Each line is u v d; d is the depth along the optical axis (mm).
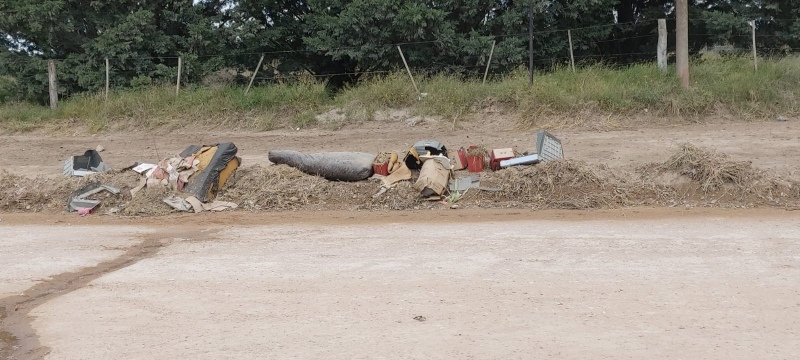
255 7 19672
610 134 13648
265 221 9742
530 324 5492
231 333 5508
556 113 14781
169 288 6648
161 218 10133
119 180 11234
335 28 18219
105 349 5293
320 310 5938
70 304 6293
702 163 10328
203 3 20625
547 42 19047
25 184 11383
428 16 17500
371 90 16406
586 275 6652
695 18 19484
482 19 19359
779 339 5098
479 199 10359
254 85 19500
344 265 7246
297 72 20453
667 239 7914
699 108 14461
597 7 18703
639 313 5645
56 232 9352
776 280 6344
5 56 19359
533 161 10984
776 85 15023
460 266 7070
